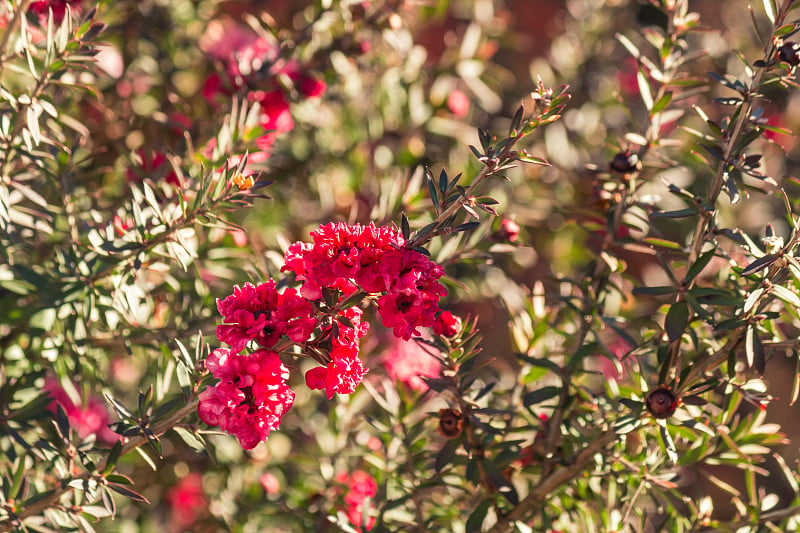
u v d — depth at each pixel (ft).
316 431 1.84
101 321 1.66
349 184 1.99
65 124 1.72
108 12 1.81
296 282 1.55
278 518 1.76
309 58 1.83
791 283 1.44
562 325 1.69
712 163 1.60
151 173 1.73
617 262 1.57
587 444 1.54
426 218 1.72
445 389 1.47
